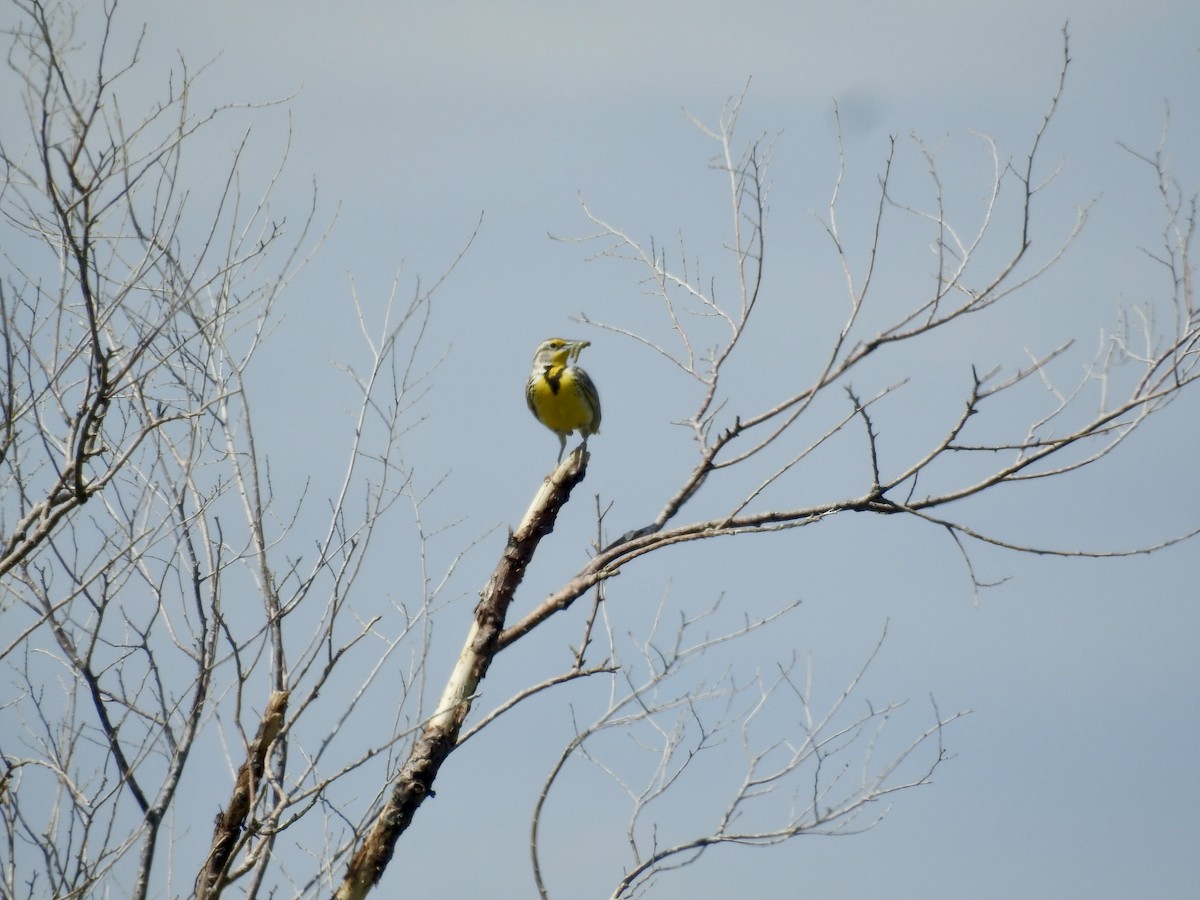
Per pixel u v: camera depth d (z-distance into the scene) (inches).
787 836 483.2
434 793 469.1
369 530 448.5
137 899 391.2
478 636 503.5
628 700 480.4
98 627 416.2
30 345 439.5
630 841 479.2
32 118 397.1
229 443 463.8
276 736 416.5
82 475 424.2
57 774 410.6
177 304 458.6
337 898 448.1
